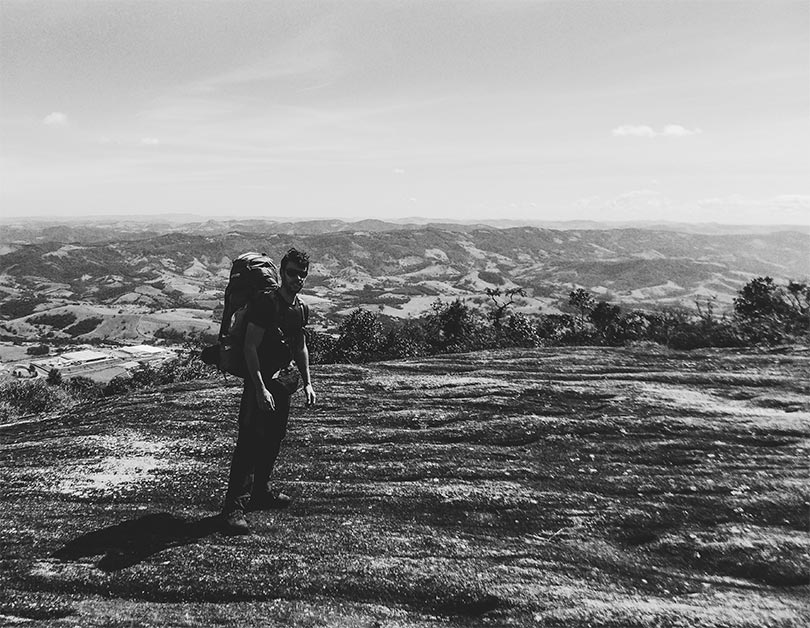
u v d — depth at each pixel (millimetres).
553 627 2318
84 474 4535
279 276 3496
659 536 3051
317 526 3381
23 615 2551
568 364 7066
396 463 4359
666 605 2438
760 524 3064
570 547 3000
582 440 4559
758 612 2354
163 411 6223
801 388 5359
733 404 5102
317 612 2488
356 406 5930
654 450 4234
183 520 3561
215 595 2656
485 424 5094
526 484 3824
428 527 3307
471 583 2660
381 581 2713
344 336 18828
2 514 3793
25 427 6273
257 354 3363
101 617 2500
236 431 5398
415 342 17594
